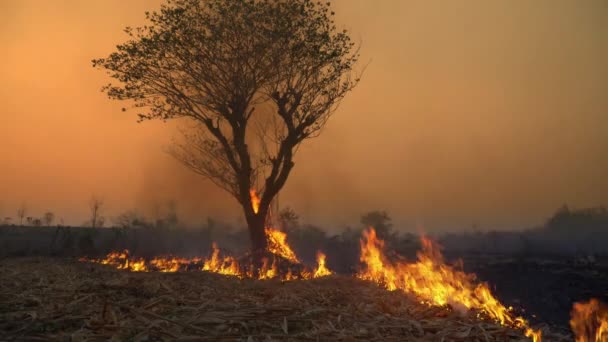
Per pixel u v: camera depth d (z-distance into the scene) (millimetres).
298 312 6688
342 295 8391
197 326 5789
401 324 6371
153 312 6227
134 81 14625
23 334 5164
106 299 6605
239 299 7516
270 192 15133
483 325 6402
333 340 5496
